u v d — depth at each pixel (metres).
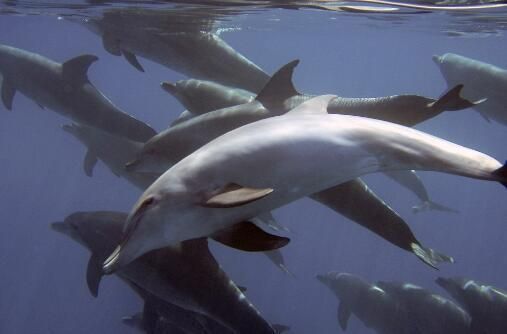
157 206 4.55
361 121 4.84
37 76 12.15
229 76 12.07
